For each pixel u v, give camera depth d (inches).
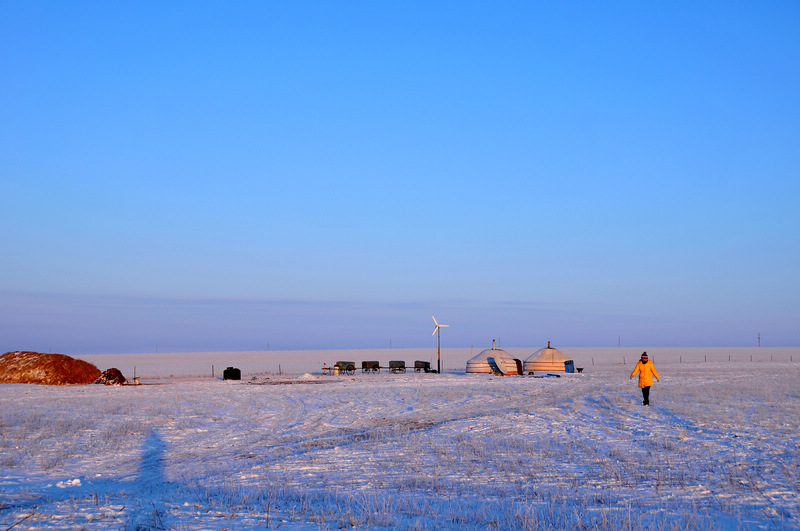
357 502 439.5
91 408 1135.6
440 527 379.9
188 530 360.2
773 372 2460.6
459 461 610.9
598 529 366.3
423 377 2364.7
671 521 383.2
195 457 664.4
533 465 581.9
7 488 492.1
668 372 2541.8
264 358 7022.6
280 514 408.2
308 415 1051.3
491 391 1533.0
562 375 2404.0
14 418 952.3
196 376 2824.8
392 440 757.9
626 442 711.1
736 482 496.1
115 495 467.2
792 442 681.6
